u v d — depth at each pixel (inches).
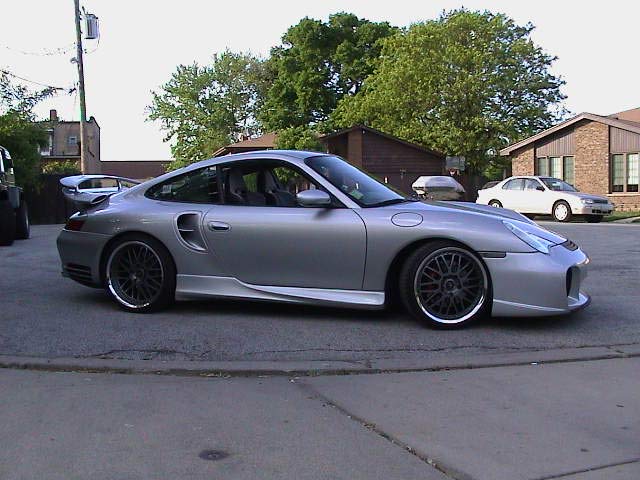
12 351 207.9
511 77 1454.2
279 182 257.0
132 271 255.8
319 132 1866.4
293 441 143.8
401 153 1378.0
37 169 976.3
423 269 226.5
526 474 128.6
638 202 1079.0
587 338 220.5
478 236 221.6
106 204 266.2
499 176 1715.1
